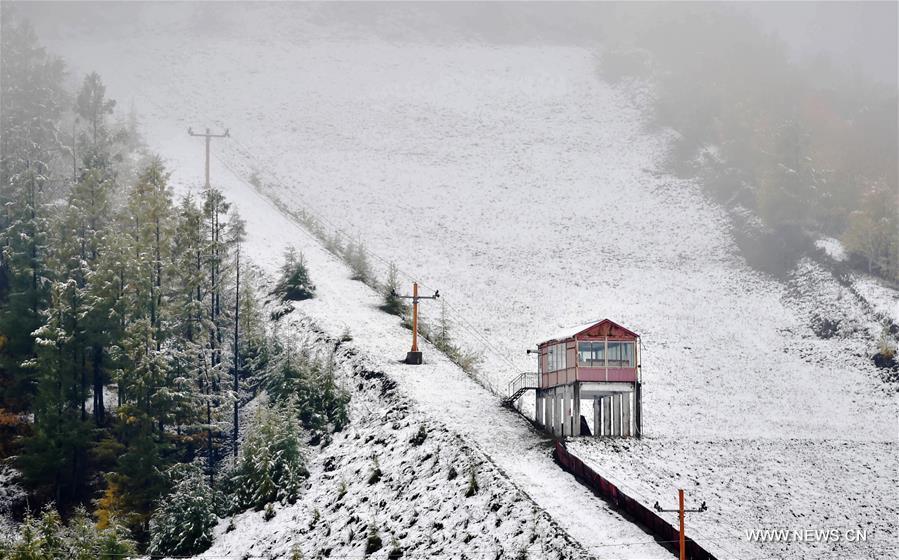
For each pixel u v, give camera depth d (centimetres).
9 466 9581
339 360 10744
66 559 7531
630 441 9138
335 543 7550
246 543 8006
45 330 9812
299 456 8844
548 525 6756
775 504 8312
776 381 13850
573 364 9012
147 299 10262
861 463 9938
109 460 9781
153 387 9419
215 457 9662
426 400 9550
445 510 7444
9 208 11750
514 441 8662
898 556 7381
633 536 6656
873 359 14138
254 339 10850
